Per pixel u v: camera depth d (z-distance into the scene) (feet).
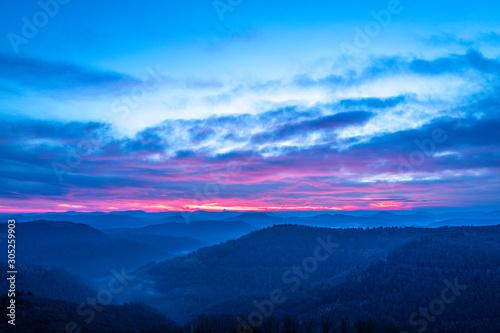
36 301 605.73
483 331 611.06
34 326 508.53
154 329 620.08
